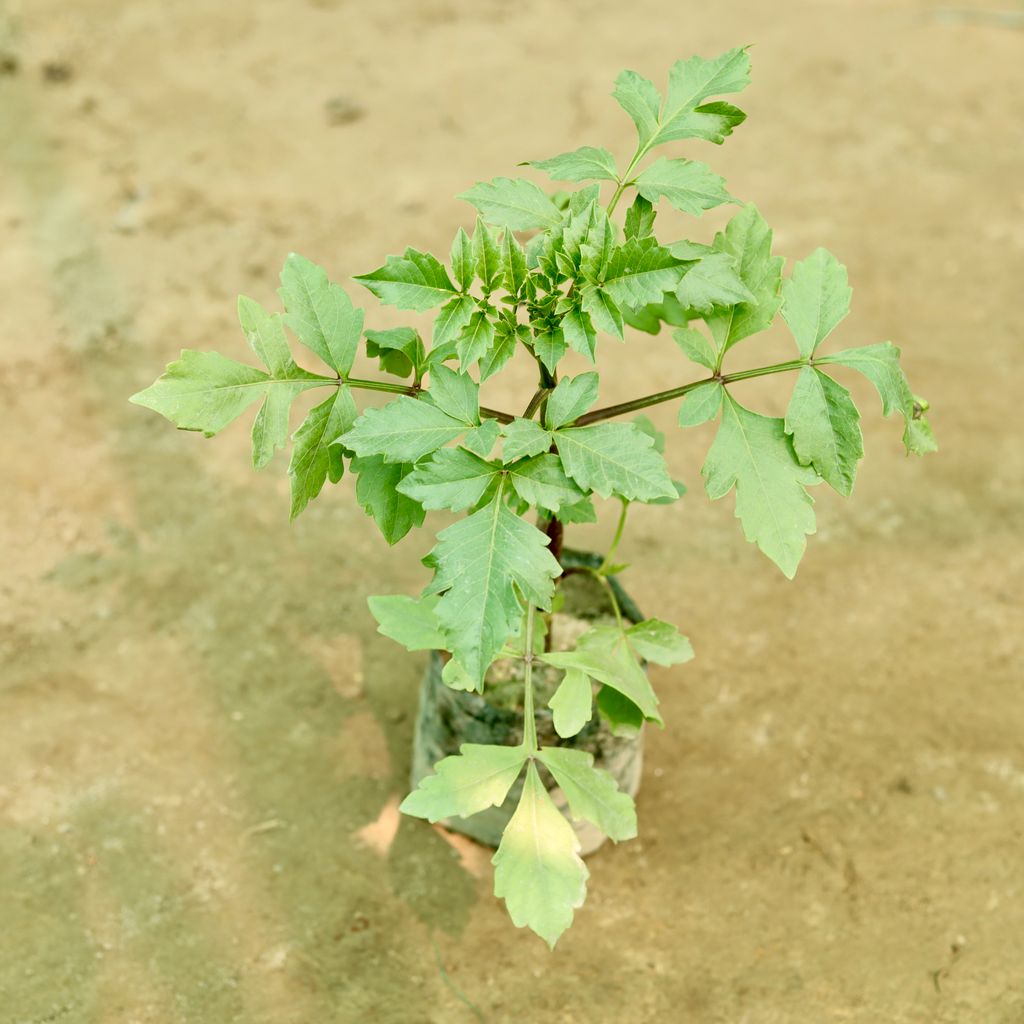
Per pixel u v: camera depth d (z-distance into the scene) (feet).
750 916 3.06
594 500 3.84
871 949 3.01
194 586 3.57
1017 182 5.09
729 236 2.55
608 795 2.50
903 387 2.51
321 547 3.68
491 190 2.49
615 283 2.38
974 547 3.72
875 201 4.97
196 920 3.02
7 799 3.16
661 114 2.55
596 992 2.95
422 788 2.47
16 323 4.17
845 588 3.63
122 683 3.37
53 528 3.65
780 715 3.38
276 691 3.39
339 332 2.48
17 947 2.96
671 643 2.70
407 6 6.24
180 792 3.20
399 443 2.39
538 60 5.82
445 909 3.05
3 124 5.09
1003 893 3.09
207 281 4.42
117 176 4.86
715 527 3.77
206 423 2.41
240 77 5.54
